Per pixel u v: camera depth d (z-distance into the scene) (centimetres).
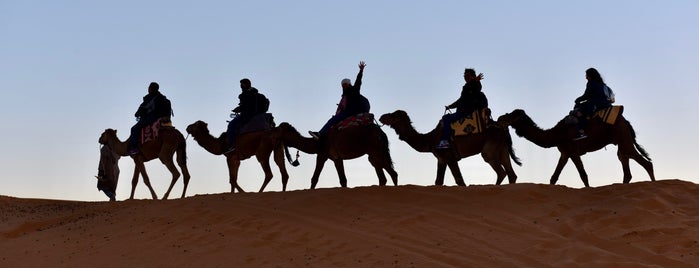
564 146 1867
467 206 1642
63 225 1914
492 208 1630
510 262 1367
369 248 1463
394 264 1387
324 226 1590
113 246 1653
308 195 1778
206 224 1692
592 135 1839
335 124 1891
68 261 1606
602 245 1430
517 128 1898
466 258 1391
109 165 2280
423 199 1694
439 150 1864
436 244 1460
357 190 1766
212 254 1531
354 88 1888
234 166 2112
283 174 2047
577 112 1858
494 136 1842
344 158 1886
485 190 1717
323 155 1912
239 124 2053
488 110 1830
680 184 1691
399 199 1708
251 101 2055
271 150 2045
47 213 2080
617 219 1516
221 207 1775
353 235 1529
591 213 1564
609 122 1825
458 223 1552
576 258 1366
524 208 1627
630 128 1838
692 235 1417
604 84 1866
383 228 1554
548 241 1445
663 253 1369
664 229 1448
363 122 1856
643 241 1420
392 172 1847
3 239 1870
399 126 1908
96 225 1834
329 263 1424
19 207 2205
